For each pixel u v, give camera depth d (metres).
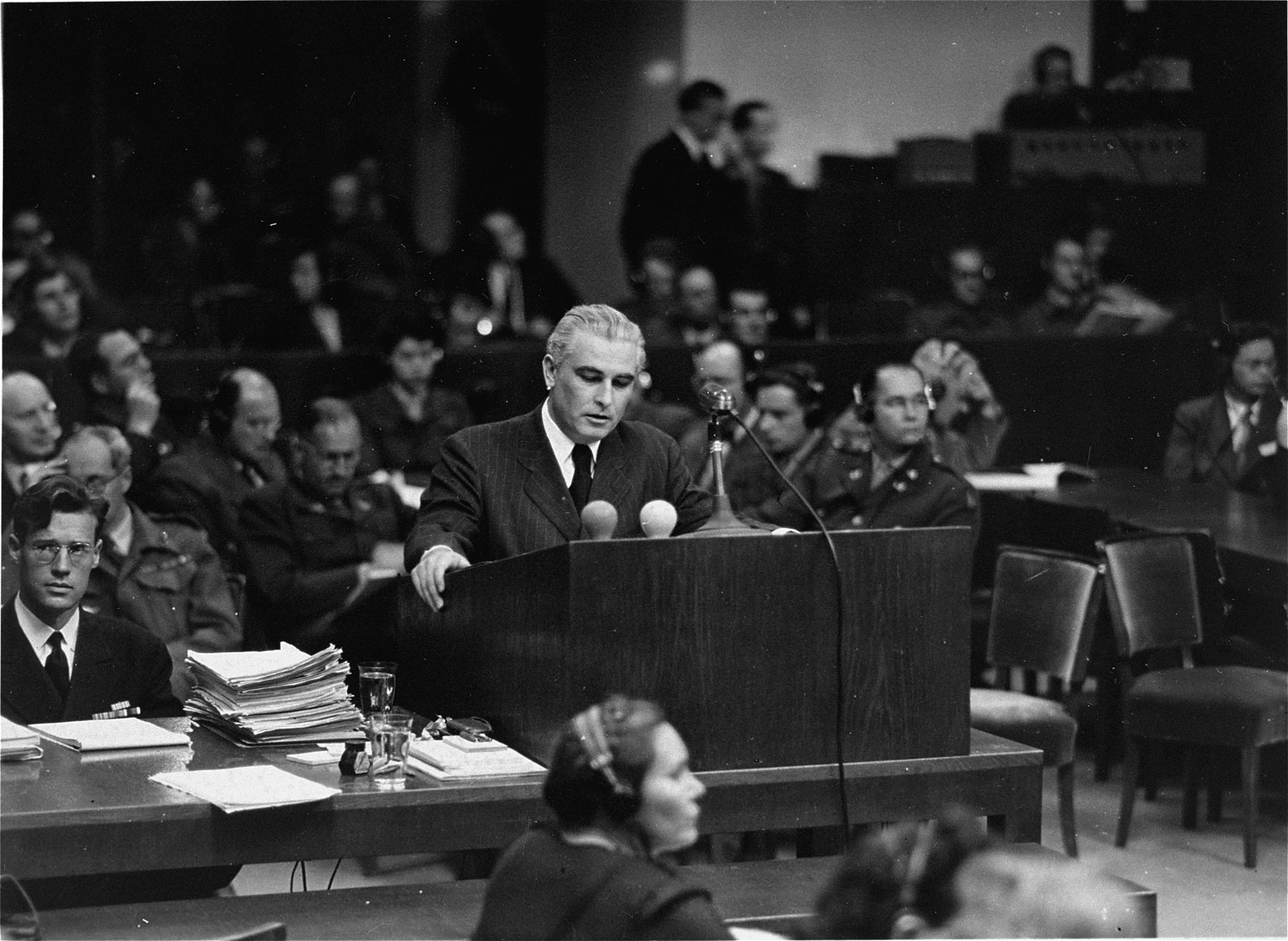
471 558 7.21
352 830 5.92
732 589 6.07
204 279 14.91
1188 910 9.16
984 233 16.80
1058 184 16.78
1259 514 12.95
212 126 15.52
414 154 16.56
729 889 5.89
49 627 8.80
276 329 14.69
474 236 16.02
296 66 15.91
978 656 12.47
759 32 17.73
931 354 15.34
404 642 7.45
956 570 6.35
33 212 14.82
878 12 17.30
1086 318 16.41
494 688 6.51
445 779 6.08
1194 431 15.05
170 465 12.37
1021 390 15.86
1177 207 16.66
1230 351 15.11
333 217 15.55
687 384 14.84
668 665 6.01
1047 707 10.06
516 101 16.84
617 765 4.98
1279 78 16.55
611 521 6.14
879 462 12.60
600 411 7.14
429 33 16.56
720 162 16.77
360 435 13.55
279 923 5.29
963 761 6.34
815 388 13.67
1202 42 16.80
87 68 15.12
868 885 5.71
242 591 12.11
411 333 13.92
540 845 5.00
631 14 17.94
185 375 13.92
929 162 16.84
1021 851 5.96
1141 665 11.98
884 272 16.69
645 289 16.14
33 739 6.58
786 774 6.11
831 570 6.20
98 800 5.86
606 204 17.12
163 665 8.98
